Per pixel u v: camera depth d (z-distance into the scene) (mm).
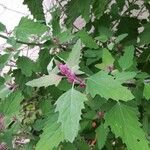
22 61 371
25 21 343
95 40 404
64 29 409
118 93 265
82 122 358
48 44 375
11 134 359
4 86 362
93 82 275
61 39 372
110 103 314
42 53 377
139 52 449
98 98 315
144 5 500
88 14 406
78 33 381
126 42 434
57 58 364
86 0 401
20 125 402
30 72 369
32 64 373
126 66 333
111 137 375
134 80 345
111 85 269
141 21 467
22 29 342
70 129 252
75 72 293
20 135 393
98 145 349
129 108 304
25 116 441
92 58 368
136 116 300
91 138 391
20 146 403
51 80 292
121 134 295
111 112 303
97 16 406
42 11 408
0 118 350
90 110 351
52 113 315
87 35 378
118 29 454
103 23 442
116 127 296
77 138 360
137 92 341
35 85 290
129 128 295
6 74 385
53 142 273
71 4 412
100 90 269
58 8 452
